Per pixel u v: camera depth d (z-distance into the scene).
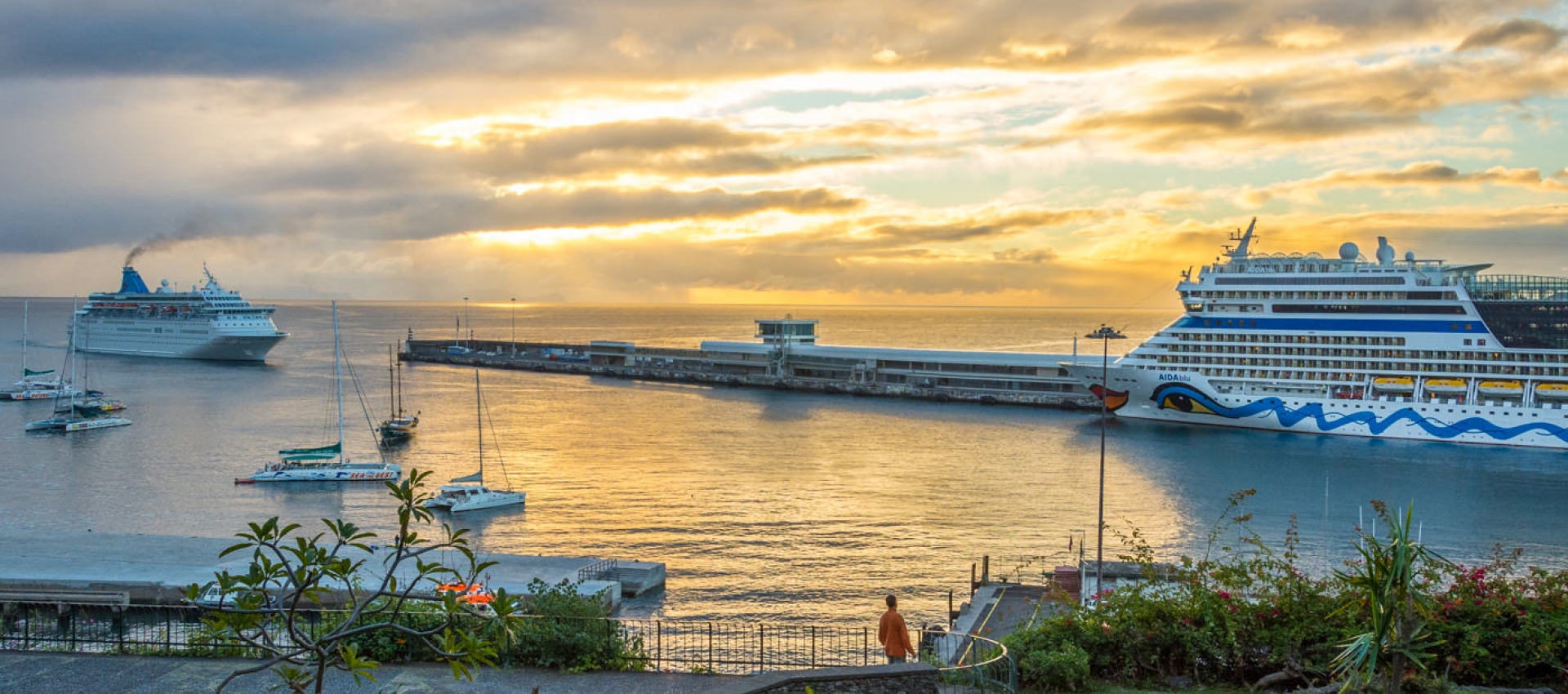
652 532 88.56
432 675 31.84
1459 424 132.50
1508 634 31.48
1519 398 132.62
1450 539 86.62
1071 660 33.06
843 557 80.56
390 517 95.56
